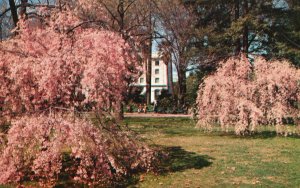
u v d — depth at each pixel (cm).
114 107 1136
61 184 961
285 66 1817
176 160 1259
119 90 1107
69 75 1005
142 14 3469
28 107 1020
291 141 1680
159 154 1302
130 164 1100
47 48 1151
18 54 1066
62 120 899
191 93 3834
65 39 1152
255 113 1698
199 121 1945
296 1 2550
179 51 3756
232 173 1080
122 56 1089
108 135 1011
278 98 1748
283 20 2550
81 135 881
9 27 2020
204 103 1856
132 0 2869
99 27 1422
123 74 1092
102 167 916
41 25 1328
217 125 2269
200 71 2923
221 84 1802
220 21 2719
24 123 905
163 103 4112
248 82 1811
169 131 2123
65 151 1285
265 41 2716
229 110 1792
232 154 1367
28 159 909
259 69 1842
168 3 3641
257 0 2523
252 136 1867
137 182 1005
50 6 1473
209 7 2689
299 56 2505
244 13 2625
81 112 980
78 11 1792
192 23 3522
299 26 2525
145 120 2853
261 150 1448
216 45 2733
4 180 862
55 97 988
